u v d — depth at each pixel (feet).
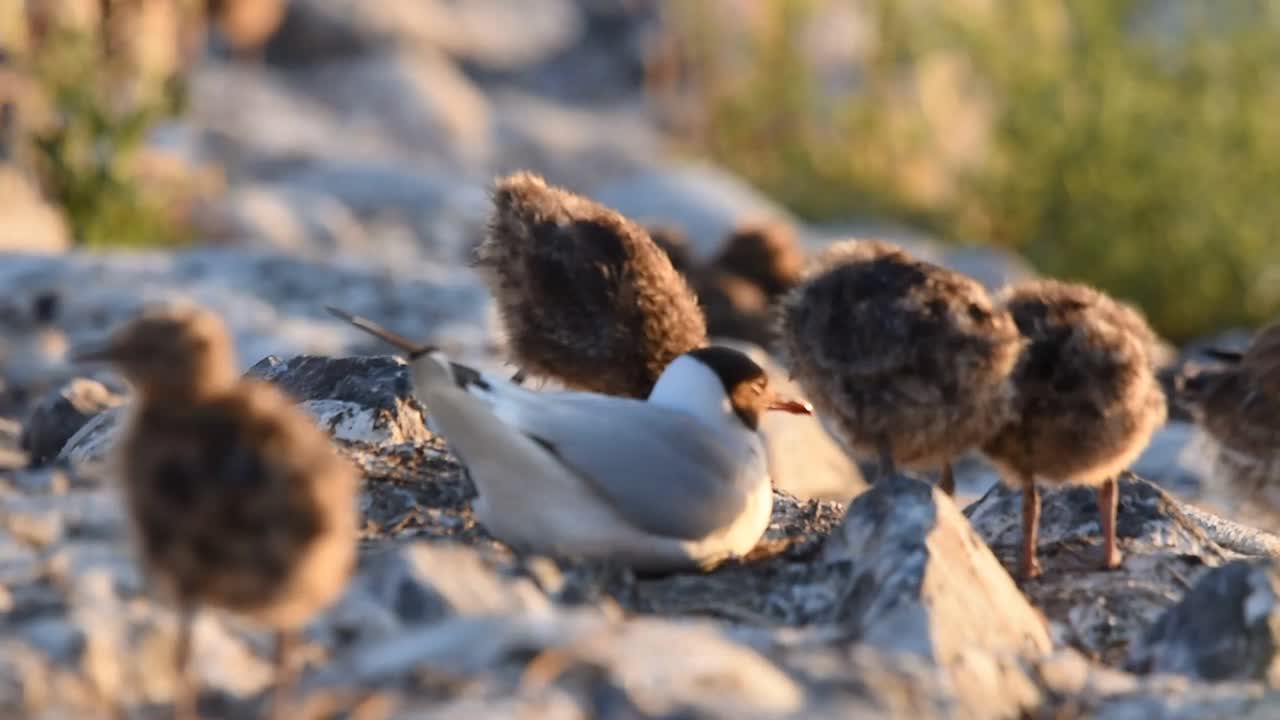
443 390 29.48
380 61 156.66
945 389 32.45
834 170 135.44
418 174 124.16
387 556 28.27
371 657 24.45
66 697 23.85
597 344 41.63
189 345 23.29
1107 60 111.96
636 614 29.91
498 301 43.11
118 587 27.50
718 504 31.27
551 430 30.14
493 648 23.95
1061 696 28.07
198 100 139.74
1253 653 29.35
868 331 32.71
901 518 30.12
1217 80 110.11
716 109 144.77
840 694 24.94
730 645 25.07
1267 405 41.11
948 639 28.12
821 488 51.21
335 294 70.64
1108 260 108.47
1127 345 33.86
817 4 144.36
